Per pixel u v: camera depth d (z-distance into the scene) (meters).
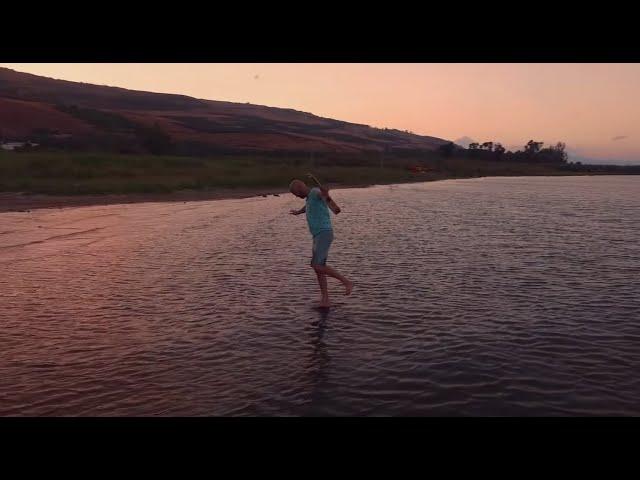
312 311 7.01
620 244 13.14
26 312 6.96
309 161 88.12
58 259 10.75
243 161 69.31
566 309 7.13
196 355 5.39
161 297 7.75
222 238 13.84
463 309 7.11
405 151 159.62
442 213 21.88
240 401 4.34
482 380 4.75
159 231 15.12
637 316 6.81
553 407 4.23
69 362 5.20
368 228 16.27
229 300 7.58
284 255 11.31
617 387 4.61
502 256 11.27
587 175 140.88
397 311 7.01
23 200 24.44
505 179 86.31
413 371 4.96
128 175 38.59
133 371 4.97
